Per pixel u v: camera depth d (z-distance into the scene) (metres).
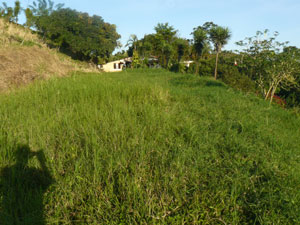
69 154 2.61
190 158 2.62
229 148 3.06
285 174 2.50
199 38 23.81
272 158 2.83
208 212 1.88
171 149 2.88
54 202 1.90
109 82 7.12
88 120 3.48
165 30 39.50
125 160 2.43
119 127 3.26
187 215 1.80
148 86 6.44
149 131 3.33
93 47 41.53
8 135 2.69
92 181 2.11
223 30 20.70
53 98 4.70
